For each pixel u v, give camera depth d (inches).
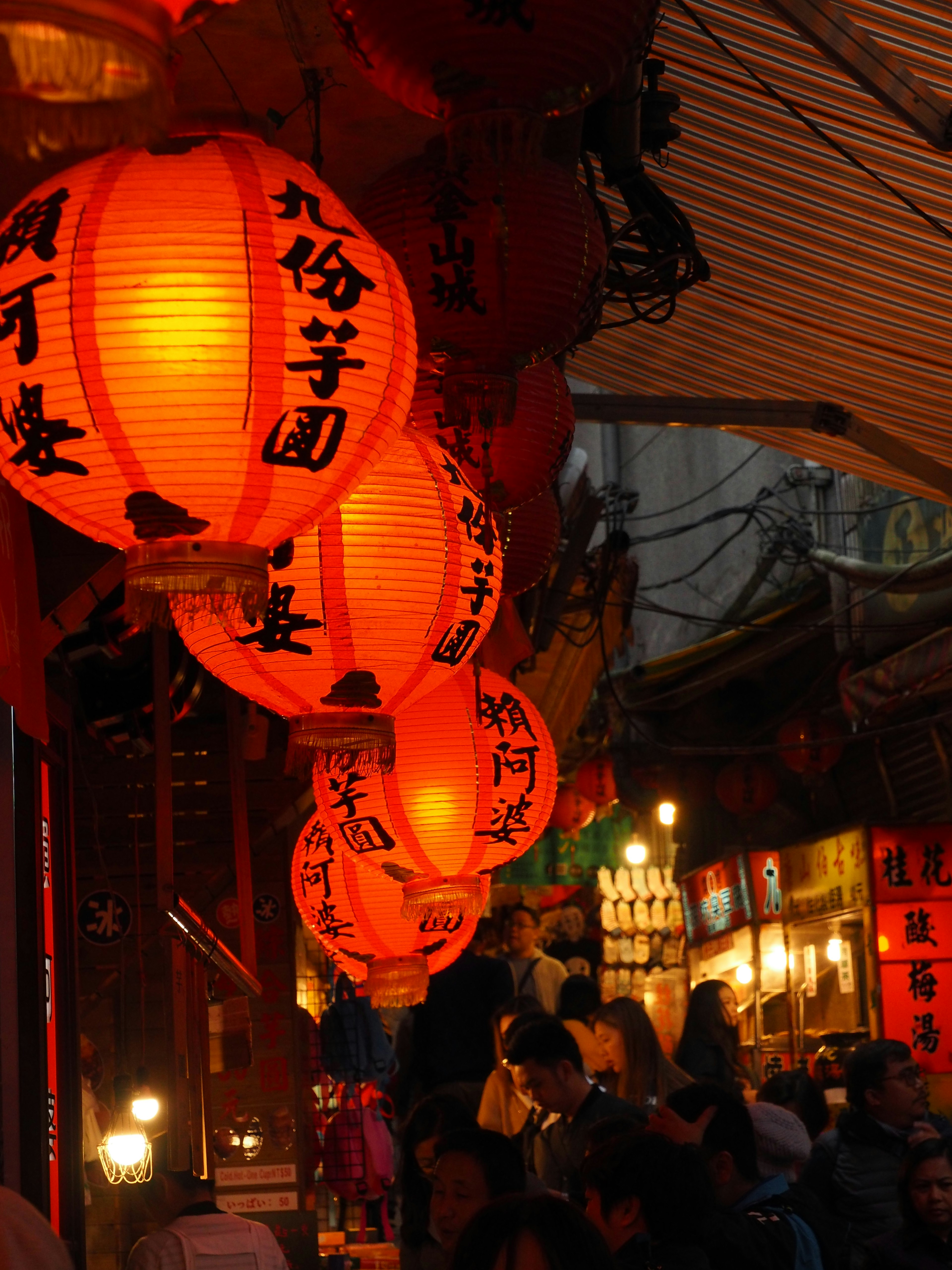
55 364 79.6
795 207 236.8
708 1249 131.6
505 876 703.7
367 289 84.7
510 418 132.7
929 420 298.0
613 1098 193.0
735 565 647.8
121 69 59.2
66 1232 191.6
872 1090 203.3
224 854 292.8
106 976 277.6
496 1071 253.0
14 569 136.6
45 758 197.3
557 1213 79.7
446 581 109.1
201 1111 201.8
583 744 643.5
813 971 507.5
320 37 149.2
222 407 80.4
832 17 165.3
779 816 661.9
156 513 83.0
